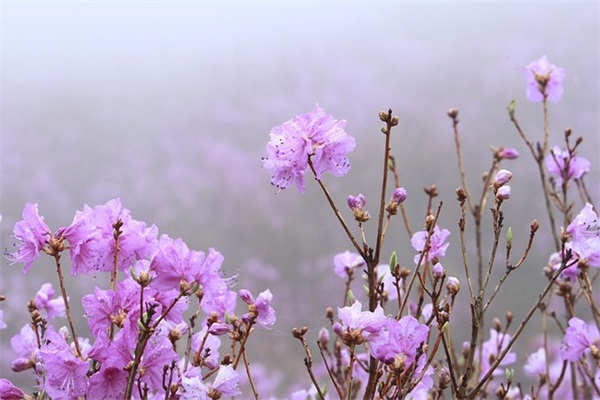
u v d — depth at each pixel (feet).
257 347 26.17
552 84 10.78
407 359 5.82
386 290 8.23
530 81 10.84
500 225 6.32
